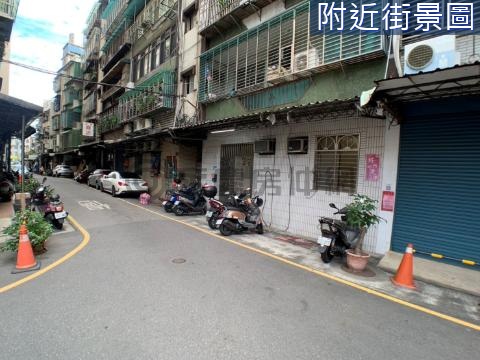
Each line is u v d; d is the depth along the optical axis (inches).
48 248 244.2
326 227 224.4
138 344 114.8
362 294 171.3
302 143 311.4
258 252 247.4
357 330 131.5
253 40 378.6
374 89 181.0
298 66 312.0
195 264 209.9
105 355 107.8
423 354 116.0
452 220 214.7
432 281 192.1
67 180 1097.4
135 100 733.9
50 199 334.6
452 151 214.7
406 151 236.8
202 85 482.9
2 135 569.3
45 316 134.4
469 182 207.3
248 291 167.6
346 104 230.2
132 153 856.9
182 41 563.8
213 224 330.6
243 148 404.5
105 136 1091.9
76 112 1513.3
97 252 233.6
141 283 173.2
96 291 161.3
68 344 114.0
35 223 227.3
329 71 292.5
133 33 811.4
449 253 215.8
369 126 259.0
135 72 812.6
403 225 238.2
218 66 449.4
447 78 166.9
